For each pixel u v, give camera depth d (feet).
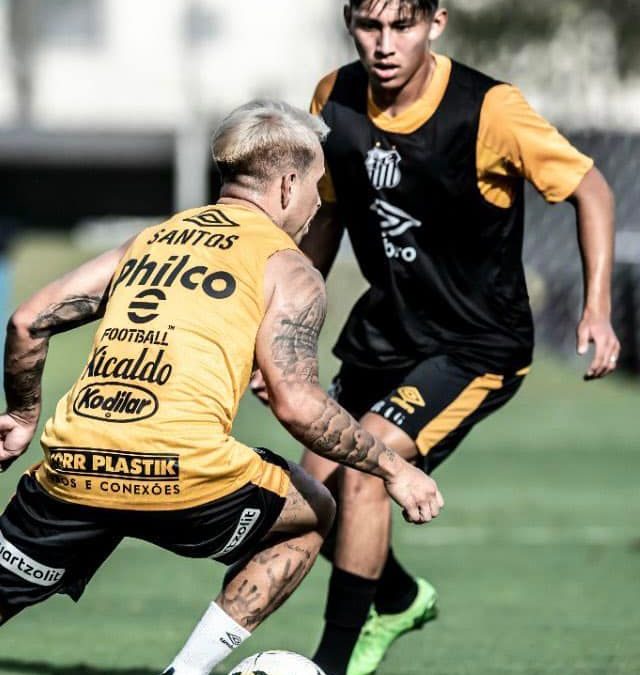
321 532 44.52
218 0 332.39
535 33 249.14
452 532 109.29
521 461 150.41
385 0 50.98
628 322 206.39
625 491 130.62
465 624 72.02
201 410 40.29
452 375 54.24
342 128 54.29
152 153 292.81
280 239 42.75
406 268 54.70
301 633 69.56
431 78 52.95
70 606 77.51
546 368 216.13
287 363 41.14
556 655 62.03
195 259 41.98
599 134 187.62
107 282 44.45
